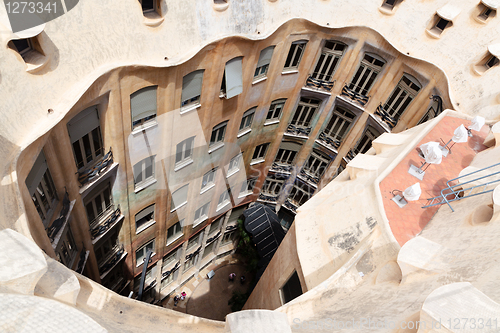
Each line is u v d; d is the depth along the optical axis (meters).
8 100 9.77
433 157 12.92
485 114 17.81
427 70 19.92
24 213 8.54
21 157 9.70
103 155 15.12
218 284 31.41
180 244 25.66
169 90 15.45
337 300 9.48
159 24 14.20
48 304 3.58
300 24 19.88
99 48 12.43
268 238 29.75
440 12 19.30
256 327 6.04
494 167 12.62
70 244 15.95
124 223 19.23
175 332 7.81
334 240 11.72
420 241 9.35
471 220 10.17
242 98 20.41
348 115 25.17
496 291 6.23
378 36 20.83
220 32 16.27
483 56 18.41
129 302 8.02
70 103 11.16
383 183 12.83
